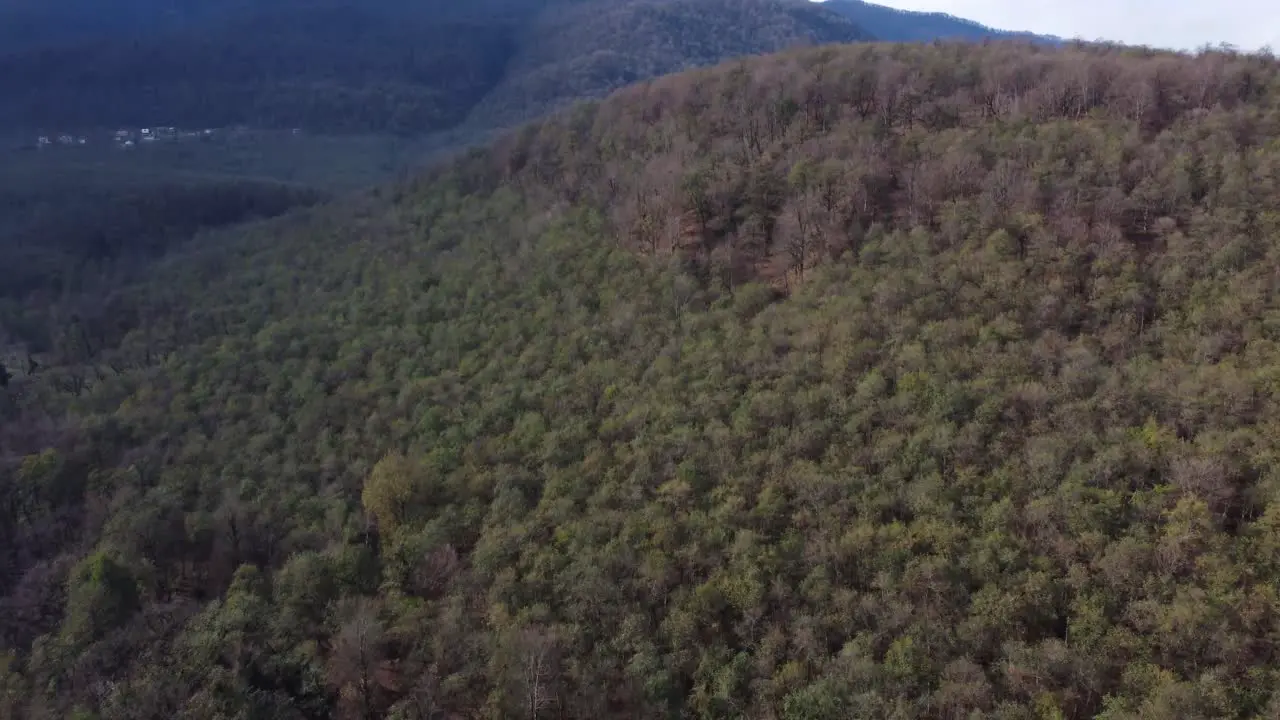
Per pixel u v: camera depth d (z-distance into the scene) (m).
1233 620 56.62
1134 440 70.56
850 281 98.19
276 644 70.88
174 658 69.56
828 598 65.19
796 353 90.50
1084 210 97.56
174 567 89.56
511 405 97.81
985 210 99.44
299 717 65.44
